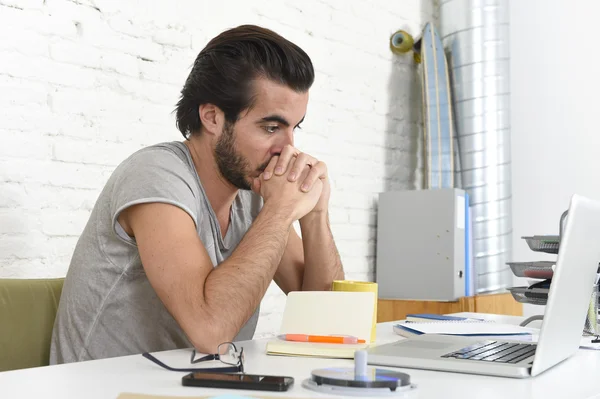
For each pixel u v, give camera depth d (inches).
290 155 55.4
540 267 63.2
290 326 47.4
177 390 31.4
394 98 139.9
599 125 136.5
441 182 134.9
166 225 49.3
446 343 44.7
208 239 57.9
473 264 130.8
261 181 55.9
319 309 47.4
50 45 85.9
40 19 84.9
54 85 86.4
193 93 57.1
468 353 40.5
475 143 135.8
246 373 35.8
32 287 56.9
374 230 134.2
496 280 134.0
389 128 138.6
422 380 35.1
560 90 140.5
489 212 134.8
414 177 145.3
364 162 132.1
